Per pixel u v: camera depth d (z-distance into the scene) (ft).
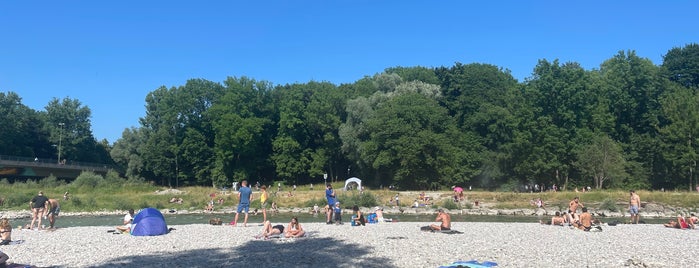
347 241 68.95
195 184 346.74
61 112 405.39
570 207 101.30
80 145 406.21
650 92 269.44
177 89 354.74
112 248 62.80
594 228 86.22
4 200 188.55
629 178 234.99
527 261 50.93
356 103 293.64
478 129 303.07
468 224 102.58
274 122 340.80
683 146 230.68
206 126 344.08
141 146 348.38
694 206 169.07
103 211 179.01
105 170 356.59
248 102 335.26
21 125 368.89
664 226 99.81
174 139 341.82
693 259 52.65
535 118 259.39
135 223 79.87
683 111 236.63
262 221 132.16
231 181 320.91
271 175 342.64
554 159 241.55
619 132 276.41
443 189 265.34
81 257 55.21
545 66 280.72
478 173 277.23
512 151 250.98
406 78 368.48
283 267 48.44
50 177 261.65
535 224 102.99
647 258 53.16
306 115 314.14
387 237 73.87
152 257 55.11
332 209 99.66
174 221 136.87
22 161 290.56
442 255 55.26
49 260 53.16
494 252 57.41
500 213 167.12
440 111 286.25
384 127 268.41
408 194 212.84
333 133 314.55
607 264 49.37
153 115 374.63
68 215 165.37
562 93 260.01
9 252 59.41
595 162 223.51
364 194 192.13
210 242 68.95
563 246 63.31
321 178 326.24
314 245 65.05
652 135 268.21
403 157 260.62
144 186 258.98
